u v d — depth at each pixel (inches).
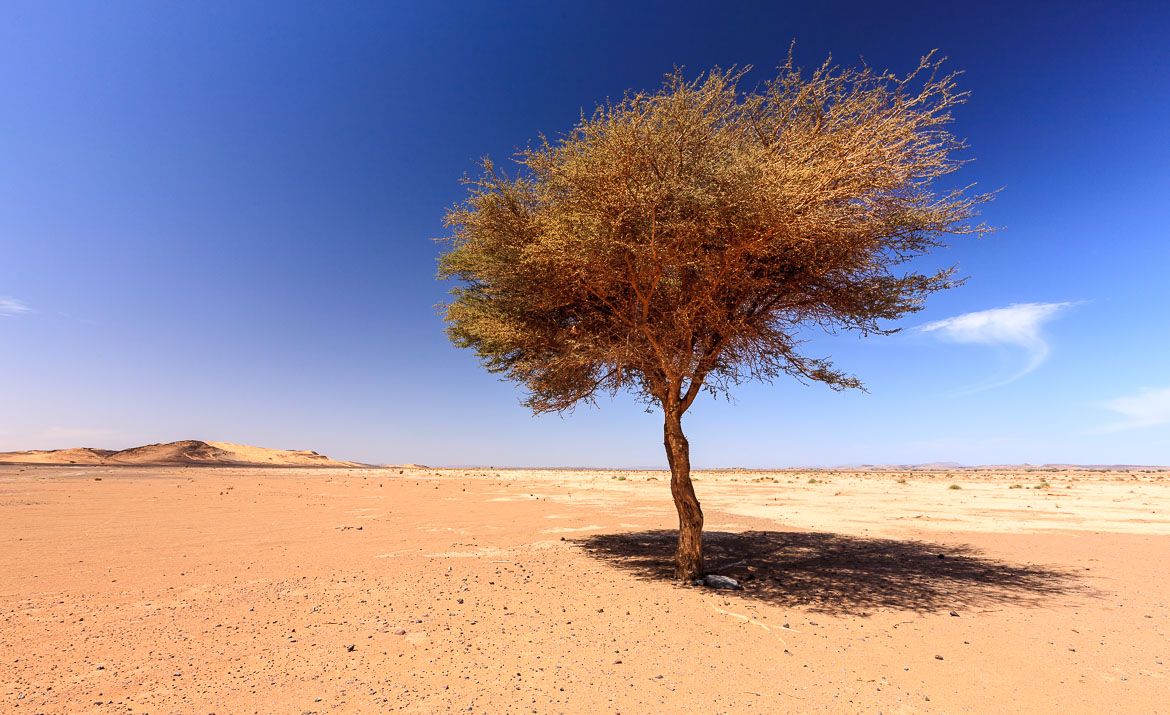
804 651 239.9
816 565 443.2
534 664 220.2
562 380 446.3
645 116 323.3
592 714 175.9
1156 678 211.2
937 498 1109.7
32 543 487.2
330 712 174.2
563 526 677.9
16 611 284.4
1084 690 199.6
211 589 339.9
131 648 232.5
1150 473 2632.9
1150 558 469.7
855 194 314.0
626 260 345.7
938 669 219.6
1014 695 195.2
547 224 347.3
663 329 379.6
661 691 195.0
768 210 297.4
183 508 796.6
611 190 328.2
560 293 401.4
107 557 434.6
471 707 179.5
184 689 190.9
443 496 1111.0
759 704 185.5
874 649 243.1
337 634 255.3
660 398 410.0
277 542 522.9
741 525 705.0
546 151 362.6
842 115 318.7
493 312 431.8
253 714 171.6
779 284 383.2
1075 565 441.1
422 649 236.2
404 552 481.7
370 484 1485.0
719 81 332.2
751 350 391.9
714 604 318.0
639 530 648.4
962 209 337.7
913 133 303.3
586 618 286.5
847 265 358.3
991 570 422.6
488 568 418.6
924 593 349.7
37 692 185.9
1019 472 3080.7
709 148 341.7
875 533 632.4
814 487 1477.6
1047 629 274.4
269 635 253.0
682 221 331.6
